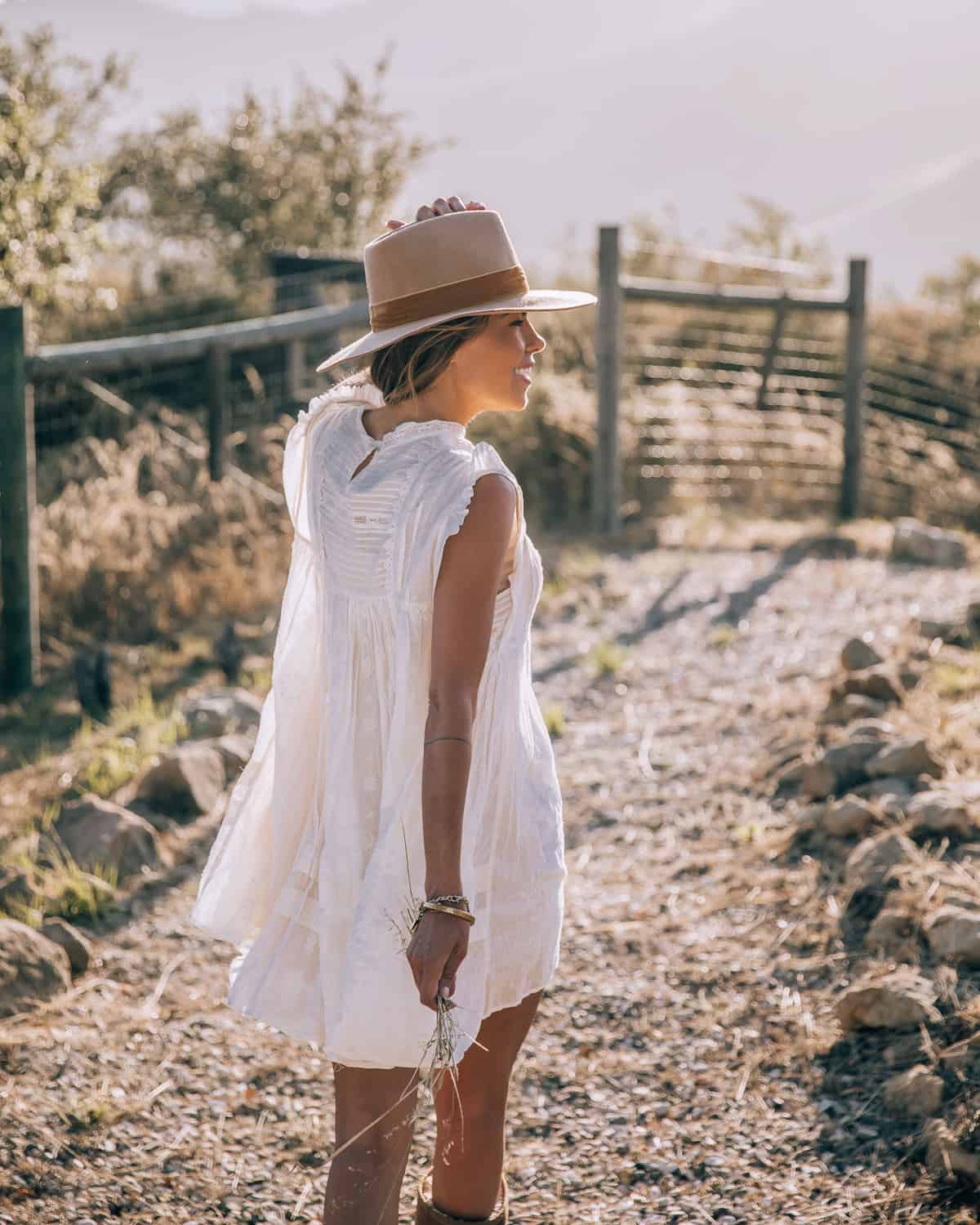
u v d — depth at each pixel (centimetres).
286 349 1035
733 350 1289
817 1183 252
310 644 202
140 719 564
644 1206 250
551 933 196
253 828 210
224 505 776
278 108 1494
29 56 1213
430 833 170
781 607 735
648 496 1066
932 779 423
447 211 197
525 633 191
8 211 818
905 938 332
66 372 659
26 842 435
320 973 189
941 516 1142
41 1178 256
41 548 717
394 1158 191
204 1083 296
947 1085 268
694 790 469
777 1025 311
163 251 1460
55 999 332
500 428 1032
